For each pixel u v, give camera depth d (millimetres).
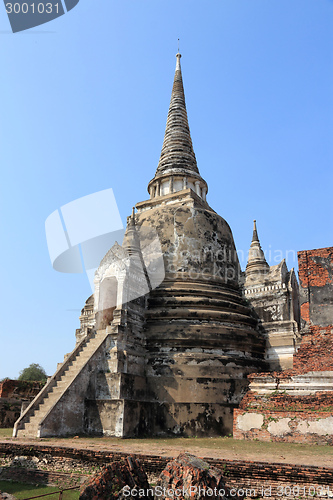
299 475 10344
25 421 16953
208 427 19156
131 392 19031
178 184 30547
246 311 24969
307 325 19516
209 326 21750
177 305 22766
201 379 20094
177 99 34969
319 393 17047
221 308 23609
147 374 20719
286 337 24031
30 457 13266
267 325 25016
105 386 18578
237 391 20453
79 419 17703
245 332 22797
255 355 23281
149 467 11445
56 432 16547
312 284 20078
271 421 16844
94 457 12234
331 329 18938
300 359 18859
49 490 11562
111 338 19859
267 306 25516
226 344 21891
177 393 19812
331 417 15867
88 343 20656
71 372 18969
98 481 8797
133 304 21641
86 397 18250
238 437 17312
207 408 19531
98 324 22125
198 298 23078
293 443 15938
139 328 21578
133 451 12305
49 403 17484
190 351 21141
